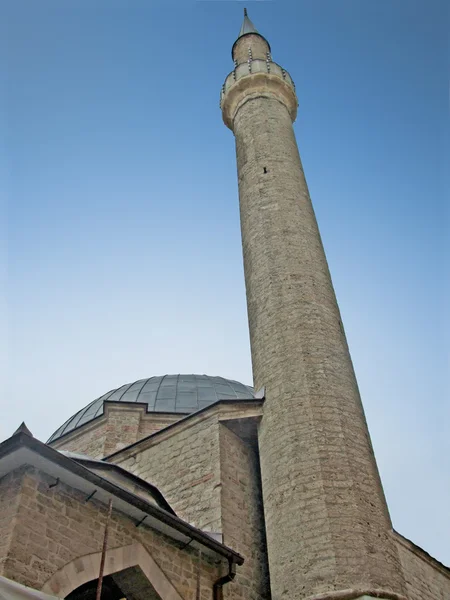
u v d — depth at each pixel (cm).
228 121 3069
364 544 1443
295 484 1590
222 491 1725
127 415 2584
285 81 3042
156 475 1920
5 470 1141
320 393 1766
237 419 1866
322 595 1358
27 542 1058
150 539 1308
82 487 1191
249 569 1628
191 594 1332
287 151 2680
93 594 1415
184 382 3017
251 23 3569
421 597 1658
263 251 2248
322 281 2150
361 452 1666
